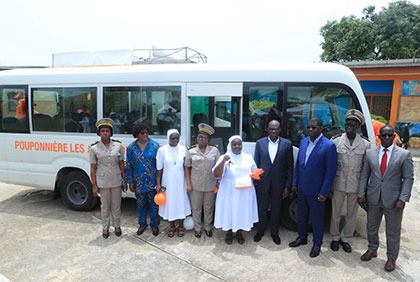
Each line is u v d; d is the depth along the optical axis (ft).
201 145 13.25
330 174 11.72
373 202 11.34
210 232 13.99
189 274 10.98
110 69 15.89
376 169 11.17
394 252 11.18
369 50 60.75
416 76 36.73
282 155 12.81
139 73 15.29
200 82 14.51
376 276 10.93
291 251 12.71
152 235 14.17
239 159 12.81
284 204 14.46
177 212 13.62
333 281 10.59
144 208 14.06
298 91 13.79
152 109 15.33
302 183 12.32
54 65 20.67
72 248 12.91
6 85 17.28
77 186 17.22
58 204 18.54
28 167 17.44
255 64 14.53
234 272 11.10
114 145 13.53
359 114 11.78
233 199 12.73
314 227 12.28
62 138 16.56
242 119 14.34
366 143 12.07
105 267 11.44
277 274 11.00
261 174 12.96
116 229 14.02
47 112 16.79
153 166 13.53
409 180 10.64
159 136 15.40
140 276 10.85
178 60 18.89
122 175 13.93
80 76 16.14
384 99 40.45
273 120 13.33
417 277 10.89
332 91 13.55
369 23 59.31
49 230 14.73
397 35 55.67
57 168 16.92
